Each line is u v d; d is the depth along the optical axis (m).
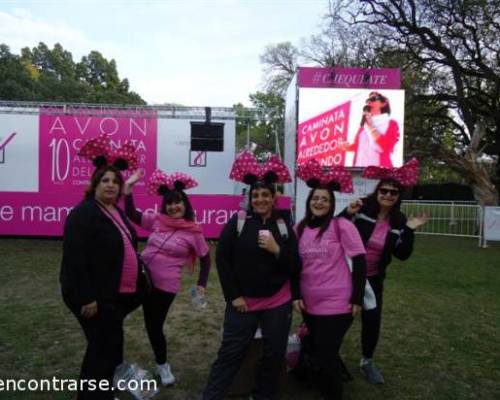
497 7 14.97
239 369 3.52
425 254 10.77
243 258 3.12
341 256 3.26
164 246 3.56
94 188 2.95
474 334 5.16
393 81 13.28
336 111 13.20
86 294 2.70
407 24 16.39
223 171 12.04
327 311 3.18
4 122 11.62
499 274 8.52
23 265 8.34
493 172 19.25
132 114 11.82
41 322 5.18
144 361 4.20
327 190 3.35
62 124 11.67
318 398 3.53
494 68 16.53
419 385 3.85
